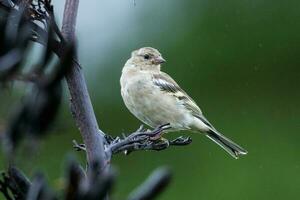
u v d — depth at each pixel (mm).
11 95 2945
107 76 15352
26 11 3789
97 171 3168
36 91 2934
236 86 15539
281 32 15734
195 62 15445
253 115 15445
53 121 2947
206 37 15492
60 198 3102
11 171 3637
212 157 14734
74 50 2988
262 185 14766
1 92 2932
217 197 14680
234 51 15523
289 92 15711
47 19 4434
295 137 15266
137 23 15555
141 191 2959
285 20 15766
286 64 15742
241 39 15500
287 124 15406
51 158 13305
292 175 14781
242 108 15453
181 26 15492
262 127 15438
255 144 15273
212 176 14680
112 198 3033
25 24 3123
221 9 15531
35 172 3123
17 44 2998
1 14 3713
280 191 14734
